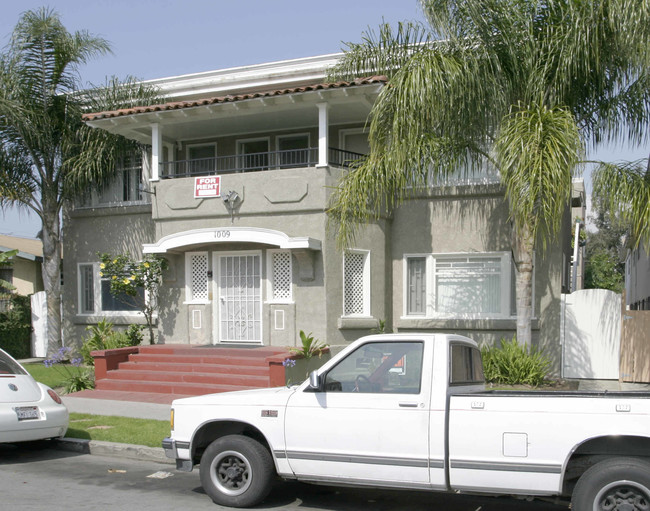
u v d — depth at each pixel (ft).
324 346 45.01
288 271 47.98
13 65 52.26
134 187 57.21
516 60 38.40
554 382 41.68
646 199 36.06
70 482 25.31
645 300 77.82
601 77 38.47
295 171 46.52
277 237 45.50
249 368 43.01
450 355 20.57
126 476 26.45
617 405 17.94
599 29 36.17
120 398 42.42
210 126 53.06
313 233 45.93
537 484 18.39
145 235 55.16
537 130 33.81
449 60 36.73
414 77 36.52
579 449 18.56
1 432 27.40
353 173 40.83
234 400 22.56
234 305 50.16
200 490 24.36
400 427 19.85
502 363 40.98
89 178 53.36
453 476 19.22
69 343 57.77
